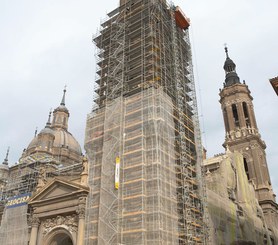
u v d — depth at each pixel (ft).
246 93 320.91
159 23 183.52
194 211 148.56
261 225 240.94
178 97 171.53
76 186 152.97
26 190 201.05
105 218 134.82
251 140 290.56
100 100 181.68
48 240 156.56
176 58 182.91
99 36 203.10
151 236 121.39
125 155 143.43
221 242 170.71
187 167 154.40
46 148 249.34
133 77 173.88
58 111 324.19
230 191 218.38
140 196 128.88
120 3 216.13
